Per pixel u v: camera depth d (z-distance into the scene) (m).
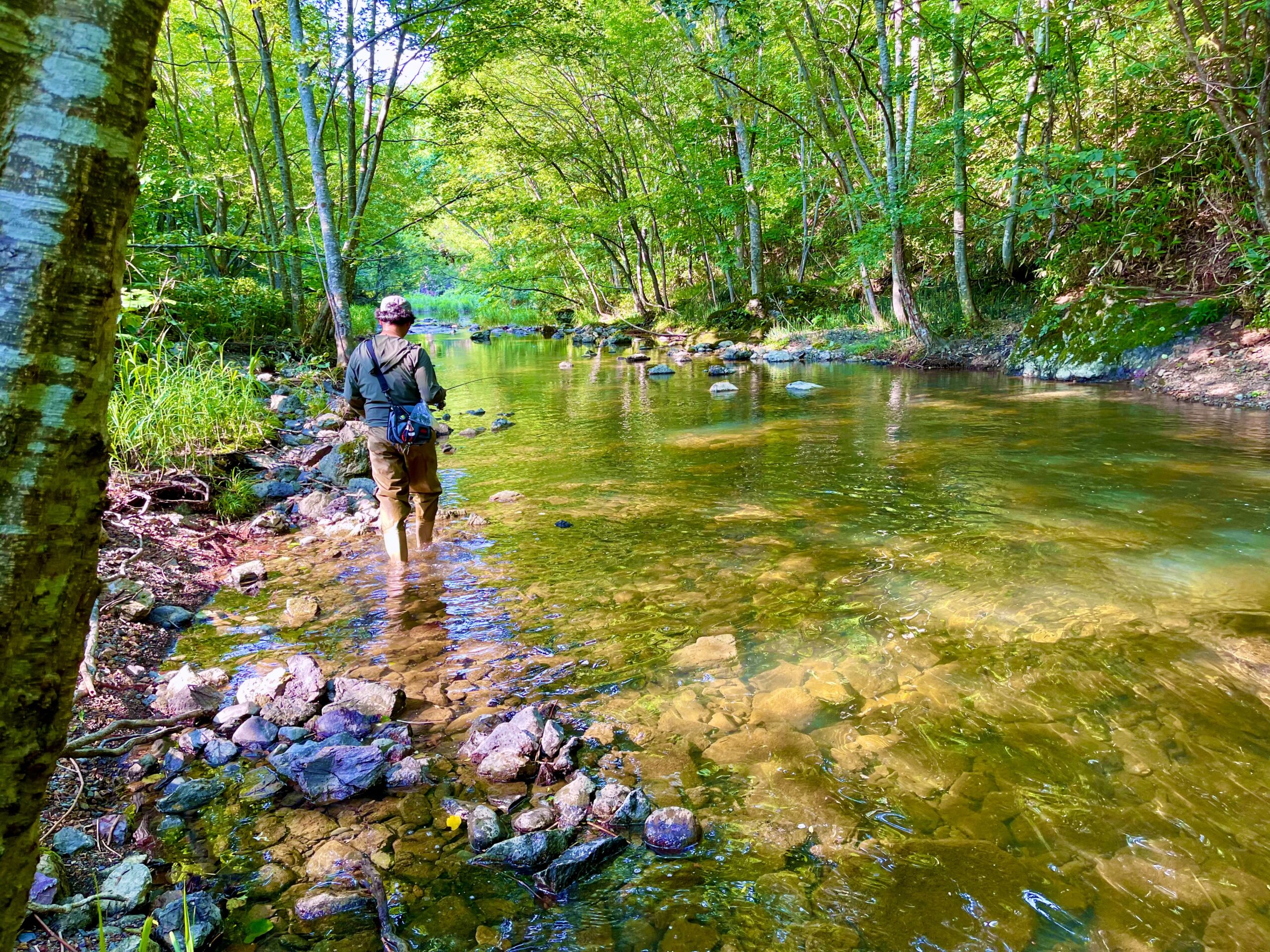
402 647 3.68
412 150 20.84
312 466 7.45
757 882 2.10
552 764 2.66
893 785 2.49
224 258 17.08
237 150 17.22
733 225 22.38
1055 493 5.80
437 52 13.88
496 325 35.78
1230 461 6.47
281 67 14.34
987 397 10.45
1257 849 2.15
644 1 19.39
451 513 6.03
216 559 4.99
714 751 2.73
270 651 3.68
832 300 19.72
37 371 1.05
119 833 2.35
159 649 3.69
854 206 15.57
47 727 1.12
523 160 23.70
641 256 27.56
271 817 2.46
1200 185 11.23
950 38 12.24
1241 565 4.26
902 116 17.39
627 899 2.06
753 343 19.12
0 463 1.04
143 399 6.55
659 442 8.55
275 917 2.02
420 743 2.88
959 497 5.84
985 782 2.49
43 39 1.03
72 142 1.04
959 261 14.32
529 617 3.98
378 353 4.84
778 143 17.69
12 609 1.06
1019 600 3.90
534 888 2.12
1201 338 10.34
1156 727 2.75
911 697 3.02
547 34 14.45
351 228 14.03
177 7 15.76
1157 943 1.85
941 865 2.13
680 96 20.56
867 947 1.87
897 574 4.34
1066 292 13.23
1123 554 4.50
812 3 15.08
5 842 1.10
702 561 4.69
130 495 5.47
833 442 8.04
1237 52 9.70
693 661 3.41
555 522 5.66
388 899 2.08
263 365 12.93
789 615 3.85
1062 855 2.15
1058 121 13.69
